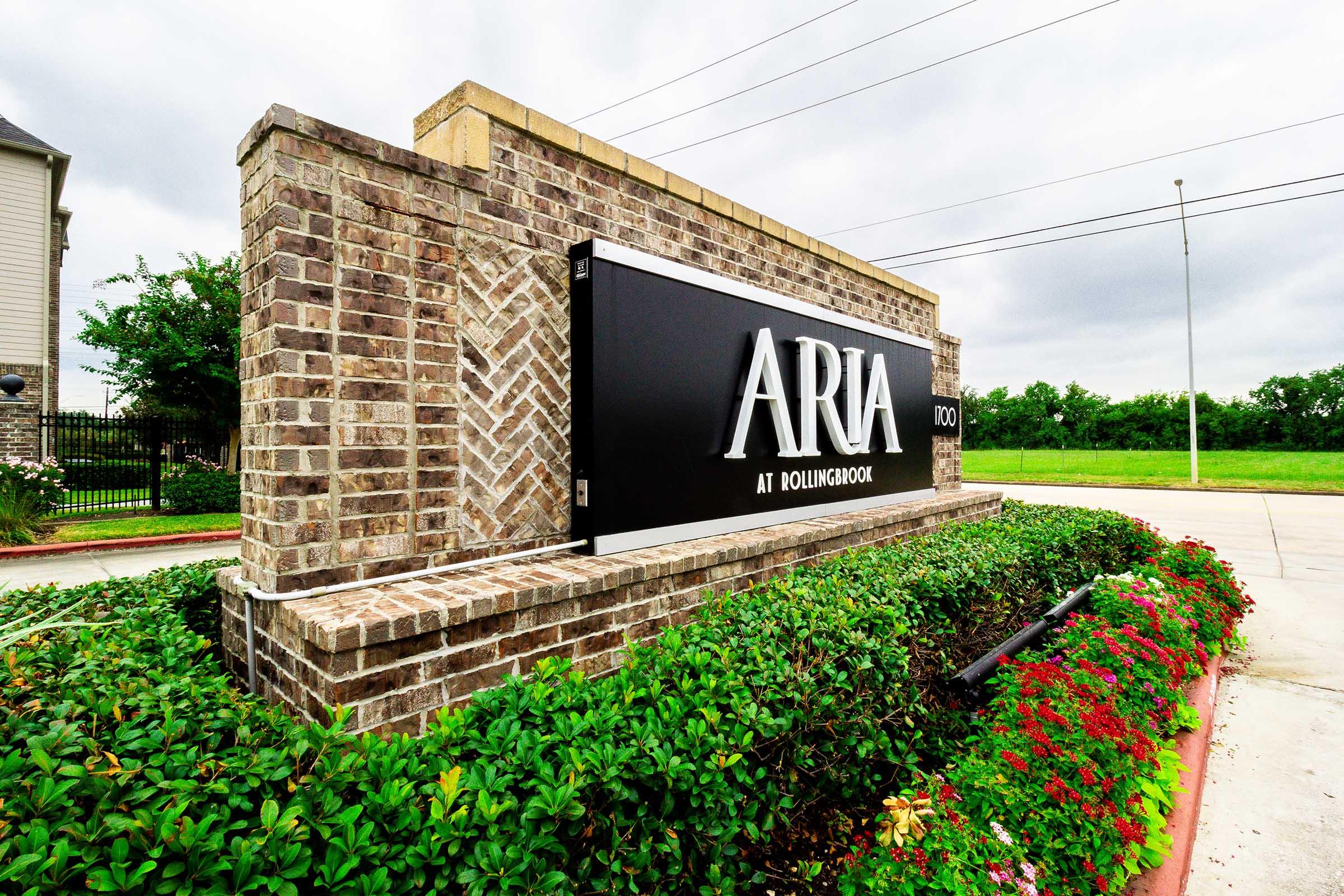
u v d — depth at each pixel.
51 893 1.05
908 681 2.73
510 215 3.25
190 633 2.49
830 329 5.69
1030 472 30.33
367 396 2.65
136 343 14.46
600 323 3.45
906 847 1.90
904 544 4.59
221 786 1.32
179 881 1.13
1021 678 2.73
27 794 1.19
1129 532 6.97
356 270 2.62
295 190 2.44
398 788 1.45
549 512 3.45
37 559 8.34
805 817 2.47
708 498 4.22
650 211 4.11
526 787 1.55
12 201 13.80
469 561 3.04
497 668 2.56
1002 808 2.17
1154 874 2.37
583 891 1.56
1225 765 3.36
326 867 1.25
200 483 11.95
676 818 1.82
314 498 2.50
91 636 2.18
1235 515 14.15
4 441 10.31
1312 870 2.54
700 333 4.19
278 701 2.45
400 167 2.77
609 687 2.08
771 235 5.20
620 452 3.57
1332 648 5.13
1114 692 2.86
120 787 1.25
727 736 1.96
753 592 3.25
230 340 15.08
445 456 2.94
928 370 7.52
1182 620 4.02
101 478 13.75
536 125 3.36
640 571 3.15
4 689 1.63
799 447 5.18
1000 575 4.08
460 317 3.01
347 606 2.36
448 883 1.35
